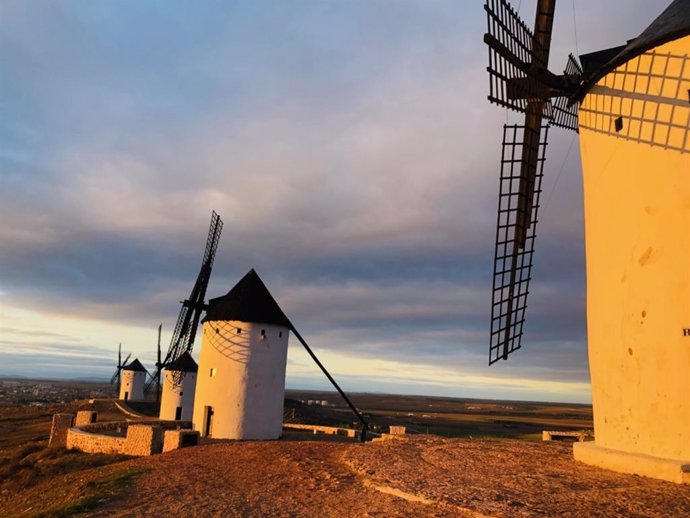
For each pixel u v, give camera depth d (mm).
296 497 8906
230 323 24594
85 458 17625
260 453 13406
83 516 8406
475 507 6953
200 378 25234
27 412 59469
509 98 11312
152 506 8836
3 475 18625
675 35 9086
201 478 10992
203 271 29500
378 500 8078
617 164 10156
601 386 10180
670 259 8859
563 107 13164
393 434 17297
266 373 24641
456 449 12094
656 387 8812
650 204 9328
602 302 10305
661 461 8258
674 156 9023
